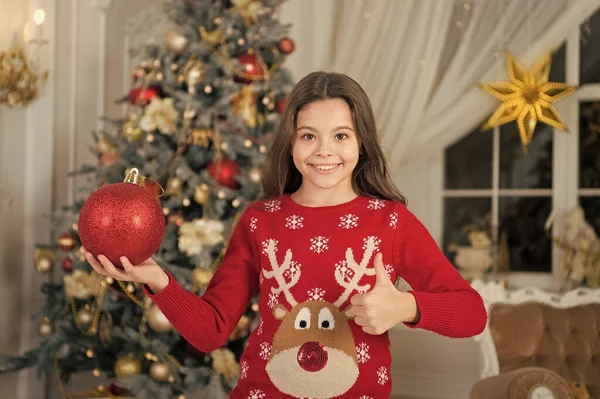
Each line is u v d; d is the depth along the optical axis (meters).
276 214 1.55
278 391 1.43
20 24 3.56
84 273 3.10
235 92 3.22
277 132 1.58
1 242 3.48
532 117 3.44
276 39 3.38
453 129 4.05
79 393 3.24
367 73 4.12
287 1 4.05
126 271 1.26
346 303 1.45
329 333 1.43
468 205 4.24
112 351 3.26
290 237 1.51
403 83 4.05
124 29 4.17
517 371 2.67
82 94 3.95
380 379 1.44
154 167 3.12
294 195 1.59
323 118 1.46
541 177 4.12
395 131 4.07
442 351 4.07
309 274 1.47
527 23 3.94
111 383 3.30
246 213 1.60
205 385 3.01
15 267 3.56
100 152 3.40
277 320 1.46
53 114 3.75
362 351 1.43
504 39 3.97
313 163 1.47
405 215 1.52
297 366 1.42
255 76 3.31
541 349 3.05
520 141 4.16
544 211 4.10
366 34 4.12
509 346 3.02
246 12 3.36
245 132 3.22
